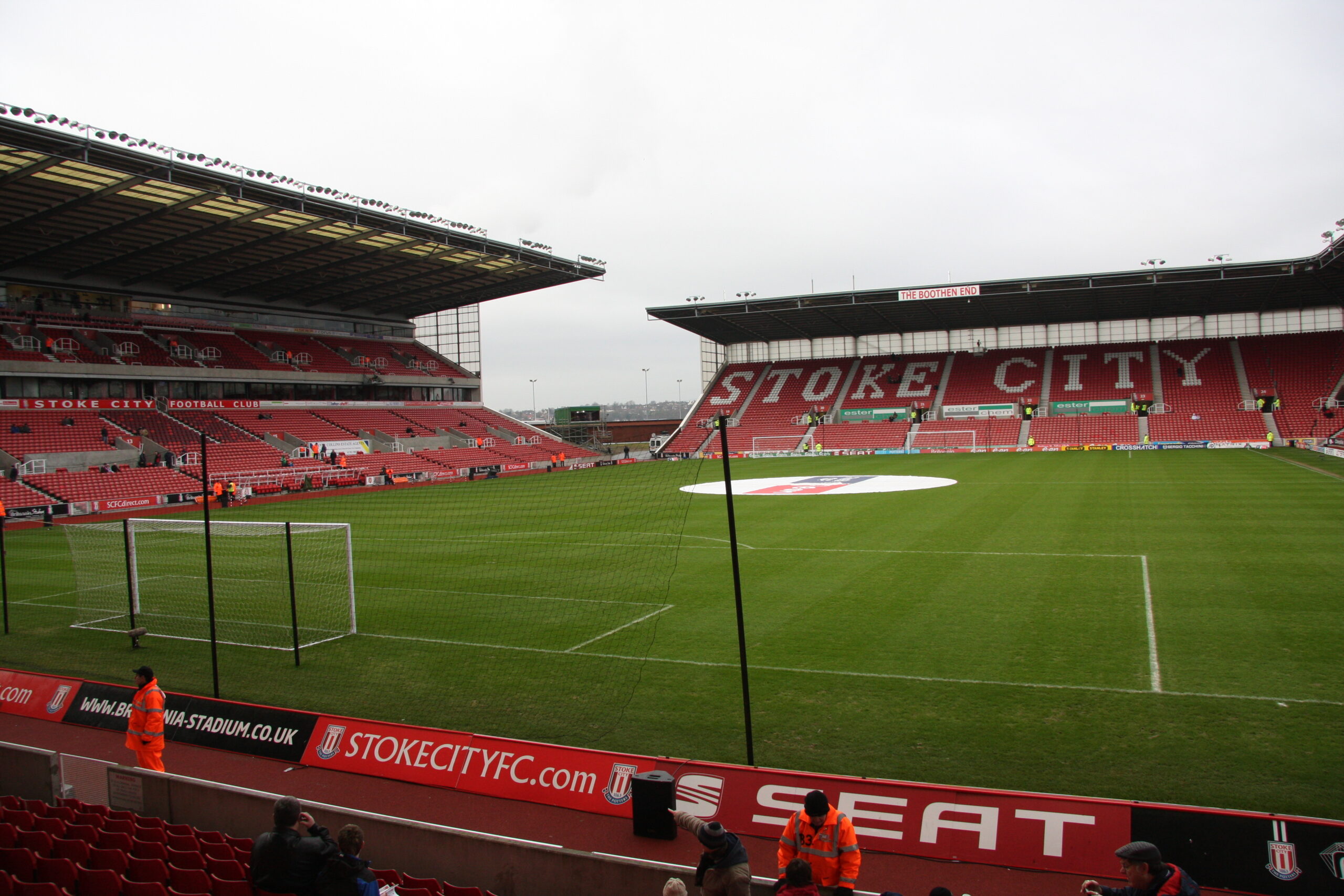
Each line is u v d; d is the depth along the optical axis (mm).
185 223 38719
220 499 39844
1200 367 65438
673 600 17062
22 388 44562
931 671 11828
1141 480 37969
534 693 11695
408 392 67062
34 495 35875
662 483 47219
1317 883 6051
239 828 7531
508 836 7781
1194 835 6414
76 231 38938
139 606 18109
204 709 10641
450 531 29281
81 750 10461
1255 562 18469
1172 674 11266
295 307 61688
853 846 5688
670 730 10047
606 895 6164
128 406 46844
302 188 36875
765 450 71562
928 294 57250
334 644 14758
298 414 55875
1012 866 6742
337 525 15672
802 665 12367
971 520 27266
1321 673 11070
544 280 58094
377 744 9477
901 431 69000
